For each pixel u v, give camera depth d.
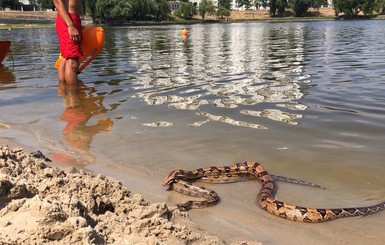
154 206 5.52
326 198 6.30
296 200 6.27
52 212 4.26
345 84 14.48
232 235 5.30
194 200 6.32
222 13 164.75
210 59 23.56
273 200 6.05
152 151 8.40
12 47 36.12
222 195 6.56
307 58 22.98
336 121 10.09
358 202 6.15
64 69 16.30
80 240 4.07
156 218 5.01
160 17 138.75
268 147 8.46
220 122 10.27
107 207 5.77
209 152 8.28
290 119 10.38
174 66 20.80
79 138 9.33
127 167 7.61
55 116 11.30
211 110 11.42
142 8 127.19
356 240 5.17
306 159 7.80
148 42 41.19
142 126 10.12
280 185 6.79
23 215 4.33
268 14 177.62
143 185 6.86
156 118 10.80
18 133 9.79
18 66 22.31
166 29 80.62
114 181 6.29
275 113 10.97
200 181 7.13
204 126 9.97
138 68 20.44
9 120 10.98
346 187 6.64
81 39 16.34
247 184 7.00
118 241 4.54
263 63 21.08
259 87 14.38
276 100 12.39
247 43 36.97
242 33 58.25
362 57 22.56
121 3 119.00
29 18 122.00
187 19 153.38
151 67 20.67
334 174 7.12
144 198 6.31
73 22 15.88
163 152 8.33
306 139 8.88
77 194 5.65
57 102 13.05
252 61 22.12
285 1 168.00
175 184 6.73
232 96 13.06
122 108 11.98
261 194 6.34
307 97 12.64
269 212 5.96
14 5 152.88
